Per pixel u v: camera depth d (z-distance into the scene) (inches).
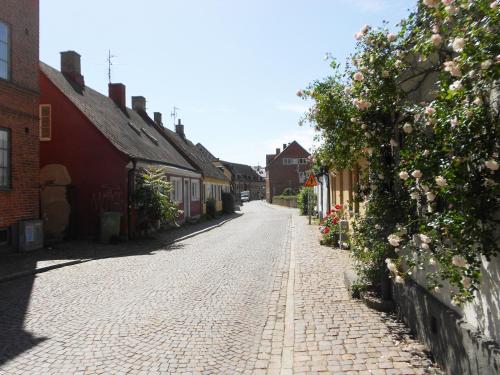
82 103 754.8
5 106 475.5
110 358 185.5
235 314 251.0
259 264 423.5
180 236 703.1
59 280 349.7
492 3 113.0
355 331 208.4
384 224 229.9
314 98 249.4
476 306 138.3
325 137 268.1
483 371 127.4
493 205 117.1
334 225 527.5
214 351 194.1
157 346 199.6
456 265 127.6
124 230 654.5
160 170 699.4
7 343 203.3
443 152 129.7
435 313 169.9
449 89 122.1
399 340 195.3
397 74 182.7
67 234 644.1
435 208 150.2
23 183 502.0
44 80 694.5
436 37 131.8
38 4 537.0
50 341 205.6
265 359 185.3
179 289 314.7
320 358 177.3
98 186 668.1
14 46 495.2
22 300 283.7
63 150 681.0
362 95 194.5
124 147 708.0
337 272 354.9
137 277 360.5
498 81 112.2
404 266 218.2
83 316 246.1
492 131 114.4
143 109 1243.8
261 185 4429.1
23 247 490.9
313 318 230.4
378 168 223.8
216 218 1216.8
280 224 971.9
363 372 162.7
